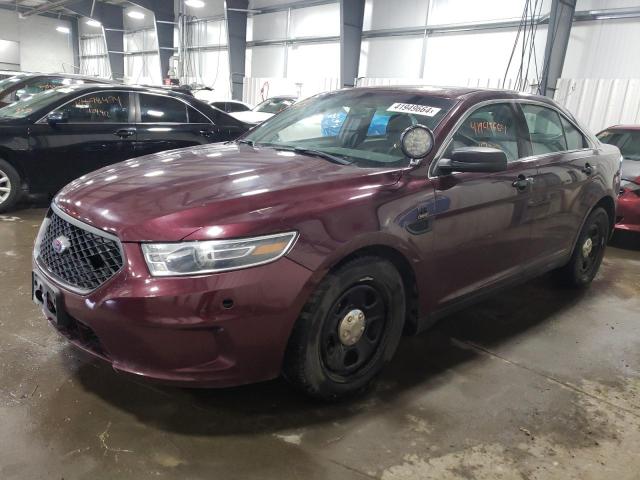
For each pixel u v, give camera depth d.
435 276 2.51
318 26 14.62
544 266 3.36
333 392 2.23
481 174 2.68
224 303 1.82
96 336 1.99
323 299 2.03
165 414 2.15
